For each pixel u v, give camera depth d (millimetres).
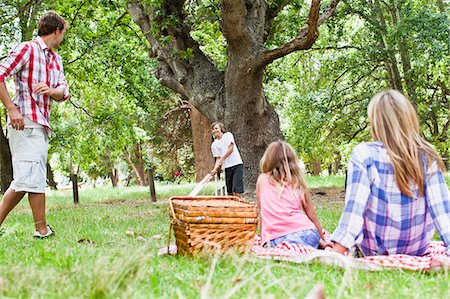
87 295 2350
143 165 43531
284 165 5031
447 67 21312
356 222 3871
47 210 11945
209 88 14047
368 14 20438
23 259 3990
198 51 14406
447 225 3799
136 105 22547
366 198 3900
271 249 4227
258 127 13609
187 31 14211
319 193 15547
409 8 19062
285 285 2631
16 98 5918
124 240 5898
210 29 16438
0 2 16609
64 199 17312
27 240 5680
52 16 6105
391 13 21672
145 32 14641
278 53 12156
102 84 22000
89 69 19750
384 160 3928
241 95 13141
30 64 5910
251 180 13633
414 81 21672
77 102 28766
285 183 4957
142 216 9883
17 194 5879
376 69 23875
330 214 9070
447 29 17906
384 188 3936
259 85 13133
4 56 18625
